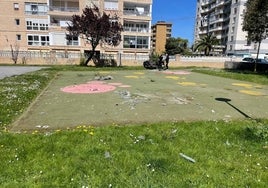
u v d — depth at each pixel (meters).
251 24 24.08
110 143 4.68
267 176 3.66
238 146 4.75
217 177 3.58
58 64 33.06
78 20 28.41
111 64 33.75
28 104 8.45
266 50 67.75
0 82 13.27
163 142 4.83
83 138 4.89
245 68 33.31
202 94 11.55
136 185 3.31
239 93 12.27
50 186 3.24
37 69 24.83
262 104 9.59
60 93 10.93
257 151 4.56
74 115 7.13
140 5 47.97
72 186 3.26
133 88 12.81
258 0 23.14
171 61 35.00
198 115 7.47
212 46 69.56
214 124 6.19
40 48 47.69
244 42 69.44
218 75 21.95
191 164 3.96
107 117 6.96
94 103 8.88
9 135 5.02
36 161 3.89
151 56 33.84
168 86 13.95
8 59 32.34
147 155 4.21
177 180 3.46
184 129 5.71
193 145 4.73
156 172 3.66
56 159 3.96
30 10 46.38
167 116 7.23
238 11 68.31
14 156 4.03
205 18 89.81
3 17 45.81
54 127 5.95
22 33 46.84
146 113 7.52
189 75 21.58
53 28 41.84
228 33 74.06
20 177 3.45
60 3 44.69
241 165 3.98
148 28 46.75
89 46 43.16
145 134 5.26
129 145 4.61
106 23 28.59
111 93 11.08
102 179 3.44
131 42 45.75
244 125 6.19
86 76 18.58
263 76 21.56
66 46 42.66
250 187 3.38
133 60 34.34
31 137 4.91
